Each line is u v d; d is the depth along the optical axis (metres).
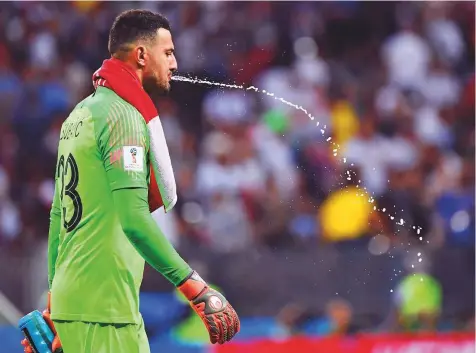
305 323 33.03
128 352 13.66
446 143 45.53
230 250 33.59
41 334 14.47
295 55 47.03
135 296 13.82
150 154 13.74
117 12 45.66
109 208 13.55
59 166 14.24
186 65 44.19
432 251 34.22
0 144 39.88
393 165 43.09
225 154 40.09
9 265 31.20
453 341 30.97
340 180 39.62
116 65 13.96
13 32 44.69
